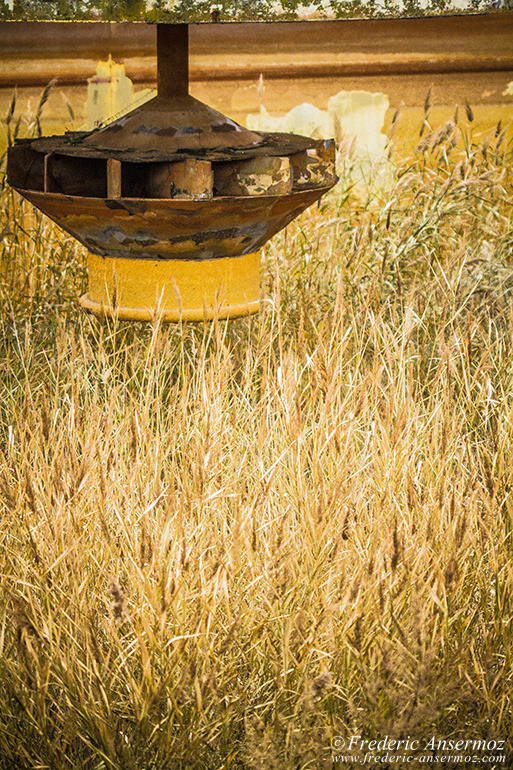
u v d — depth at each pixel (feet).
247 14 10.62
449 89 20.06
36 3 10.50
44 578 8.37
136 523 9.23
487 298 14.88
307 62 19.39
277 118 19.63
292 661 8.12
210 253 12.05
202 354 11.60
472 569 9.23
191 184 11.14
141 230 11.52
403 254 15.85
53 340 14.05
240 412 11.28
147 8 10.53
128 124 12.03
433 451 10.85
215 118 12.26
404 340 12.06
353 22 19.29
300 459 10.07
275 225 12.38
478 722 7.81
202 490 9.20
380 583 8.09
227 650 8.05
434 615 8.34
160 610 7.95
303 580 8.64
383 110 19.92
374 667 8.03
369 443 10.73
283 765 7.38
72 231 12.16
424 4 10.96
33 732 8.00
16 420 10.89
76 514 9.02
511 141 20.15
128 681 7.97
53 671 8.12
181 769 7.56
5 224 16.25
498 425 10.23
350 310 14.16
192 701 7.78
